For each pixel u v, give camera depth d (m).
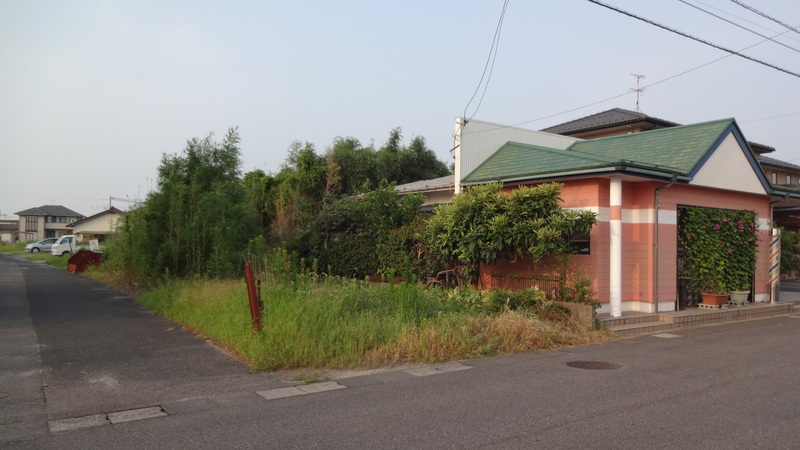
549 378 6.86
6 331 9.46
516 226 10.84
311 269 16.25
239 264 13.91
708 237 13.20
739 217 14.18
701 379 6.84
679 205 12.84
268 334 7.59
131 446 4.42
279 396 5.94
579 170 11.23
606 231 11.47
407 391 6.17
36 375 6.68
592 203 11.41
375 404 5.64
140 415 5.25
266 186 21.22
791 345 9.41
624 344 9.44
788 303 14.89
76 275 22.64
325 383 6.53
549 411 5.42
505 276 12.30
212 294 11.09
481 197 11.53
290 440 4.57
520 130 15.66
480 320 9.53
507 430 4.84
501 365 7.63
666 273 12.30
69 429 4.83
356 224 16.25
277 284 9.84
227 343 8.44
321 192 22.95
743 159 14.14
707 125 13.75
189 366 7.27
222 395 5.97
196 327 9.75
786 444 4.54
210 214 14.29
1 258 40.25
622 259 12.07
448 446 4.43
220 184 14.98
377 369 7.30
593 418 5.20
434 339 8.21
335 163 24.42
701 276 13.18
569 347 9.09
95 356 7.74
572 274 11.23
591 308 10.08
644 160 13.49
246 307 9.01
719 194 13.88
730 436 4.72
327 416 5.23
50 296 14.74
